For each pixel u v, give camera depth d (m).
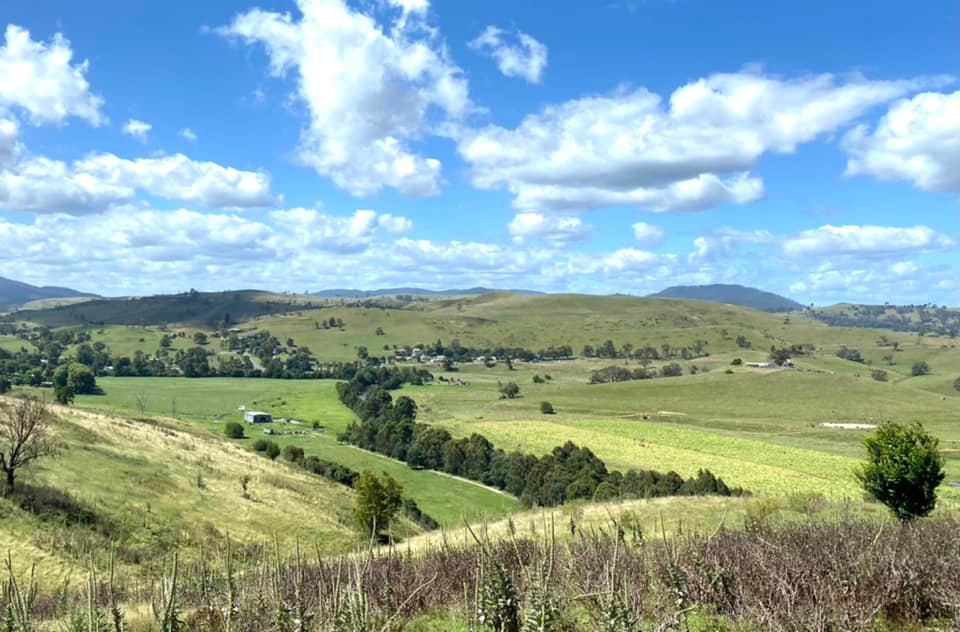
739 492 51.16
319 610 7.11
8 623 6.22
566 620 7.71
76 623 6.95
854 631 7.68
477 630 7.23
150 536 31.89
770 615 8.08
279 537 37.41
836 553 10.55
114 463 42.94
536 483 61.09
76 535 28.11
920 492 23.84
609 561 9.41
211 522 37.16
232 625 7.77
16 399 53.41
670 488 52.00
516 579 9.02
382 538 41.44
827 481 61.12
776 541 12.08
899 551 10.63
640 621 7.50
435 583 10.52
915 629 8.55
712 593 9.33
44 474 36.31
